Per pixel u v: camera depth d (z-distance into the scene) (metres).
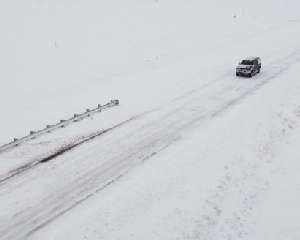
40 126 22.50
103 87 30.11
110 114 23.94
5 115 24.69
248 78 30.92
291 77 30.25
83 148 19.09
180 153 18.02
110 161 17.64
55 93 29.22
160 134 20.48
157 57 39.66
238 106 24.00
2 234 12.87
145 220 13.37
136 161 17.52
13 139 20.70
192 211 14.04
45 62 35.62
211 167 16.97
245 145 19.27
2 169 17.14
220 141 19.30
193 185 15.55
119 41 43.31
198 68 34.84
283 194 15.80
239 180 16.44
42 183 15.91
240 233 13.48
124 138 20.12
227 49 42.66
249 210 14.77
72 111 24.94
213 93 27.28
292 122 22.48
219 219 14.00
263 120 22.09
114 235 12.62
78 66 35.53
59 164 17.48
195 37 48.38
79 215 13.64
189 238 12.80
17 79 31.75
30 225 13.27
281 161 18.34
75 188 15.48
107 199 14.52
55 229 12.94
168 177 16.00
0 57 35.28
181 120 22.36
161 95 27.38
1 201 14.66
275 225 13.99
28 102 27.31
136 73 33.97
